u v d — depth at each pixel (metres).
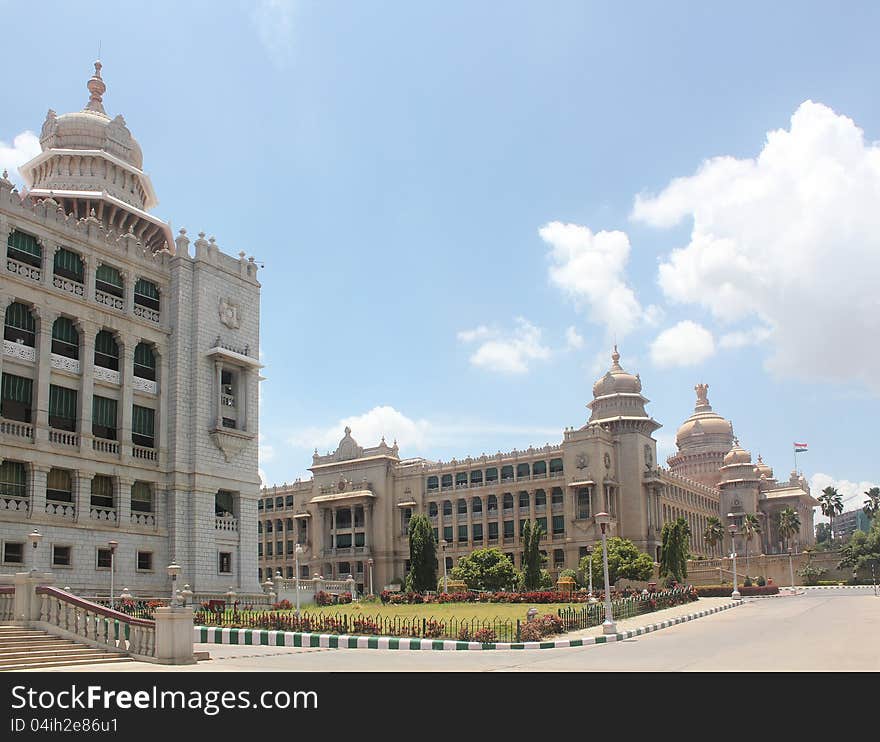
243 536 62.50
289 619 43.22
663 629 47.34
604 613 48.78
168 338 60.53
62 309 53.31
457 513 126.12
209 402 61.50
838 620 46.53
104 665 26.53
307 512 138.25
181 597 48.78
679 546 95.69
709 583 115.38
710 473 165.38
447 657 31.12
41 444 50.41
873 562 122.31
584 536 113.56
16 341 50.97
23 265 51.44
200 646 38.34
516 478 121.75
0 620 30.53
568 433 118.25
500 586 84.69
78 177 64.38
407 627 40.75
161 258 61.56
